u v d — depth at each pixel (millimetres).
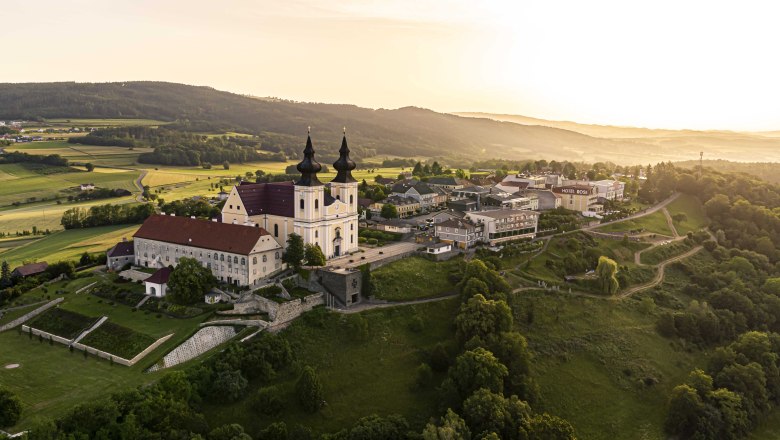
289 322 167750
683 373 183875
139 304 177375
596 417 160375
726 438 159375
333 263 198000
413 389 153750
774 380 181125
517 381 157250
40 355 155125
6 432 118250
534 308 193250
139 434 121000
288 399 144500
